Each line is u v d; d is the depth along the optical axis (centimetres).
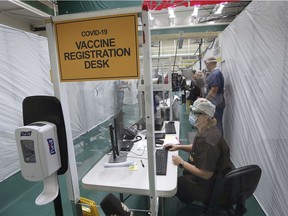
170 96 279
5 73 268
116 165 148
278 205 156
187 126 286
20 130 90
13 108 279
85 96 417
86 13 92
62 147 101
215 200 148
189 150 175
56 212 116
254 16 198
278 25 153
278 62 154
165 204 174
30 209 201
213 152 141
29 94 307
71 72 99
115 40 91
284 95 146
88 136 388
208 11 356
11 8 333
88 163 236
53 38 98
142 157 162
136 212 132
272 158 164
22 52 296
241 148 237
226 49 301
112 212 86
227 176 132
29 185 247
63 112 104
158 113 254
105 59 94
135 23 88
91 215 118
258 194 188
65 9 111
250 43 208
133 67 92
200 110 150
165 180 127
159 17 367
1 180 259
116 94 367
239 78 243
